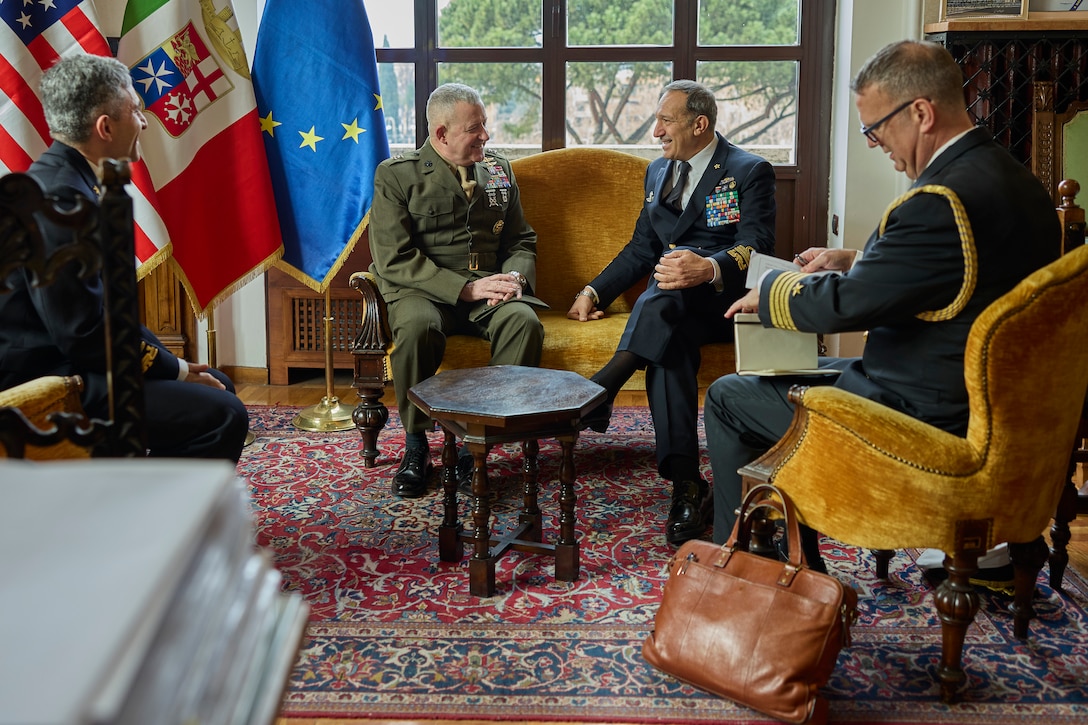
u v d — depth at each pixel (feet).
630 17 14.10
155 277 14.16
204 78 11.23
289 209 11.93
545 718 5.90
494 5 14.16
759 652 5.84
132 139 7.47
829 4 13.89
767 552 6.66
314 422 12.24
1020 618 6.86
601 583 7.88
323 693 6.18
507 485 10.21
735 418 7.57
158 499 1.94
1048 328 5.49
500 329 10.30
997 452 5.74
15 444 4.00
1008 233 6.07
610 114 14.37
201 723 1.69
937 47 6.56
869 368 6.81
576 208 12.30
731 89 14.25
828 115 14.15
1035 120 12.26
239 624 1.98
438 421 8.04
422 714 5.94
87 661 1.43
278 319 14.48
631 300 12.01
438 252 11.01
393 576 8.00
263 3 13.75
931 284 6.14
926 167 6.55
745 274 9.99
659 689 6.22
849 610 5.82
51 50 10.38
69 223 3.95
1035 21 12.19
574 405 7.55
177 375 7.97
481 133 10.71
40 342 6.96
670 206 10.94
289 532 8.92
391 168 10.92
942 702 6.08
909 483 5.84
